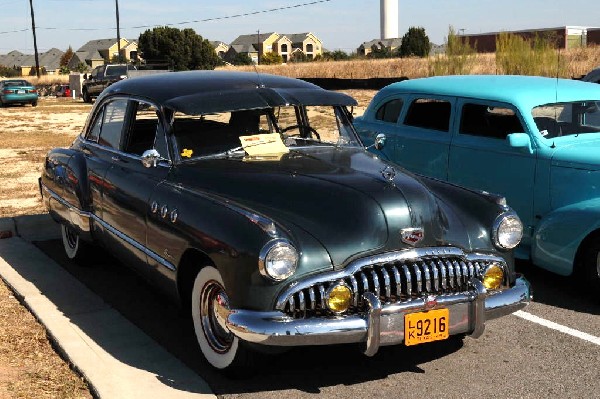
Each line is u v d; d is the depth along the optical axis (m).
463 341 4.96
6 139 17.67
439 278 4.09
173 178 4.82
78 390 4.09
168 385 4.16
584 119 6.58
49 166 6.67
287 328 3.77
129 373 4.29
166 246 4.58
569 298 5.91
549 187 6.08
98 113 6.17
